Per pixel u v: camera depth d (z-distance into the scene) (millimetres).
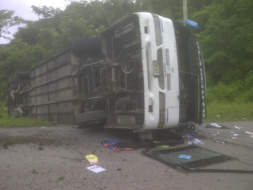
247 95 16547
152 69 5762
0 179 4016
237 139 7008
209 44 19578
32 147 5941
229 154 5574
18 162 4824
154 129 5957
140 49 6082
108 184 3934
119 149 5699
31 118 13141
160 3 23547
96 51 7793
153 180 4105
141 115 5855
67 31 19031
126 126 6188
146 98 5668
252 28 19141
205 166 4707
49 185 3842
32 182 3934
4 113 17641
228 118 11422
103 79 7238
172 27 6332
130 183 3984
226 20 19484
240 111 12859
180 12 22562
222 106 14414
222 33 18922
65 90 9766
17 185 3812
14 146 6023
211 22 19641
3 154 5324
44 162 4867
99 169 4543
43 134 7715
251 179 4168
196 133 7707
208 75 19922
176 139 6609
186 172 4441
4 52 23734
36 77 13156
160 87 5906
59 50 19094
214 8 20875
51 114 11258
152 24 5898
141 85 6078
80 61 8328
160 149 5820
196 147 6000
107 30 6945
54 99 10852
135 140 6379
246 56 19422
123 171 4480
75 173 4344
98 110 7195
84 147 6020
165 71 5961
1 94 22344
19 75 14555
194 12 22500
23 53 23156
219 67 19672
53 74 10953
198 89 7180
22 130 8641
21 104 15039
